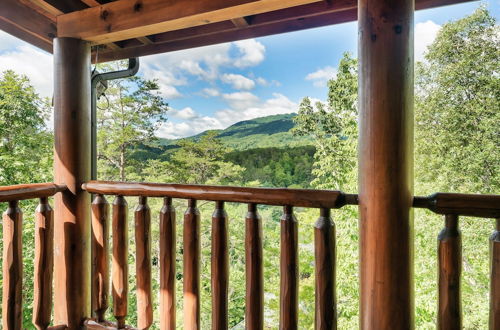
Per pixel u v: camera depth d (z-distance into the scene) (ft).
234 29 7.43
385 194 3.92
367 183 4.04
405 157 3.93
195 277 5.36
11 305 5.47
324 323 4.50
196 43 8.11
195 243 5.36
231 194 4.97
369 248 4.02
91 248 6.77
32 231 25.99
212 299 5.18
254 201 4.84
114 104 36.58
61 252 6.43
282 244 4.72
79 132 6.45
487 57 22.49
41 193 5.84
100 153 36.11
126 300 6.07
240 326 27.40
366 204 4.05
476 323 19.77
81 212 6.48
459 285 3.96
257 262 4.90
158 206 29.78
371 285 4.01
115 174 36.78
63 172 6.38
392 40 3.88
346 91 29.96
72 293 6.46
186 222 5.35
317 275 4.53
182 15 5.62
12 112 30.73
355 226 24.23
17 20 6.36
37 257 5.91
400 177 3.91
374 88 3.95
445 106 23.75
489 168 22.13
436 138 24.06
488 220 19.51
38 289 5.90
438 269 4.06
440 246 4.00
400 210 3.92
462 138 23.06
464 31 23.52
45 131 33.68
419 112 24.72
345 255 24.59
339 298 24.80
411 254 4.01
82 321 6.55
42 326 5.94
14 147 31.35
